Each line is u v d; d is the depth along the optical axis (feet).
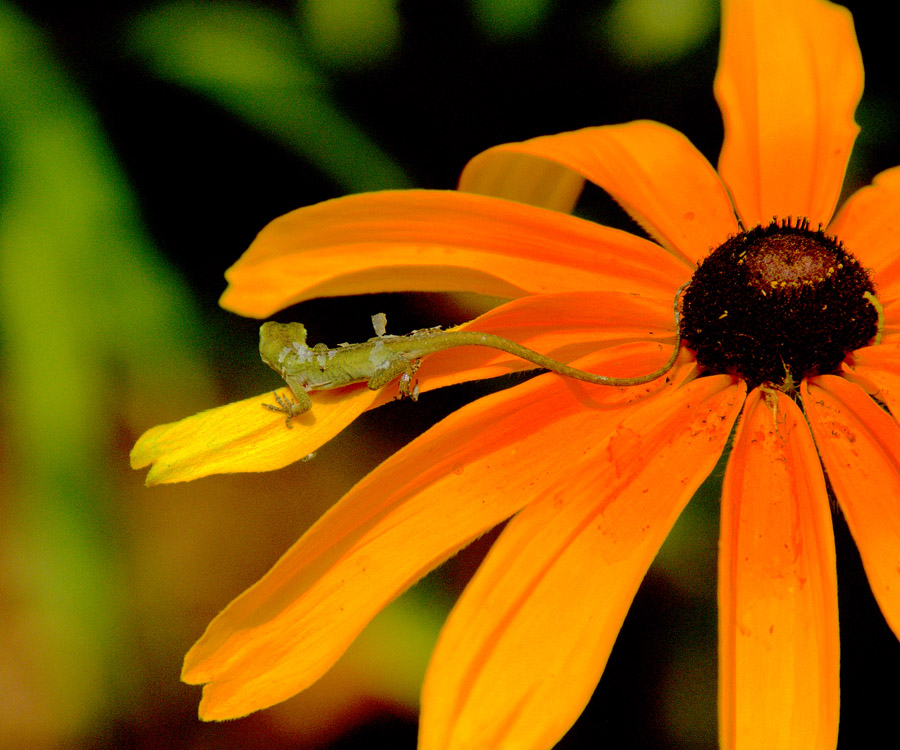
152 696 1.38
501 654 1.18
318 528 1.20
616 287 1.30
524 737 1.17
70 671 1.36
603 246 1.30
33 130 1.41
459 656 1.18
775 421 1.25
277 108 1.44
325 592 1.21
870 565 1.20
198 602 1.41
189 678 1.19
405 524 1.22
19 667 1.38
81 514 1.35
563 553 1.20
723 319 1.26
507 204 1.31
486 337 1.26
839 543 1.32
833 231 1.32
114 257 1.38
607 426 1.24
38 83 1.42
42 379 1.35
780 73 1.34
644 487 1.22
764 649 1.18
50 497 1.35
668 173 1.33
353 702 1.38
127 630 1.37
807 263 1.26
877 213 1.31
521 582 1.20
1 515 1.40
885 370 1.26
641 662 1.34
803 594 1.19
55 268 1.37
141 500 1.43
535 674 1.18
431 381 1.28
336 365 1.28
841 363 1.27
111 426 1.40
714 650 1.34
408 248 1.30
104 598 1.36
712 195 1.32
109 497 1.36
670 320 1.28
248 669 1.20
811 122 1.33
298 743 1.37
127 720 1.37
